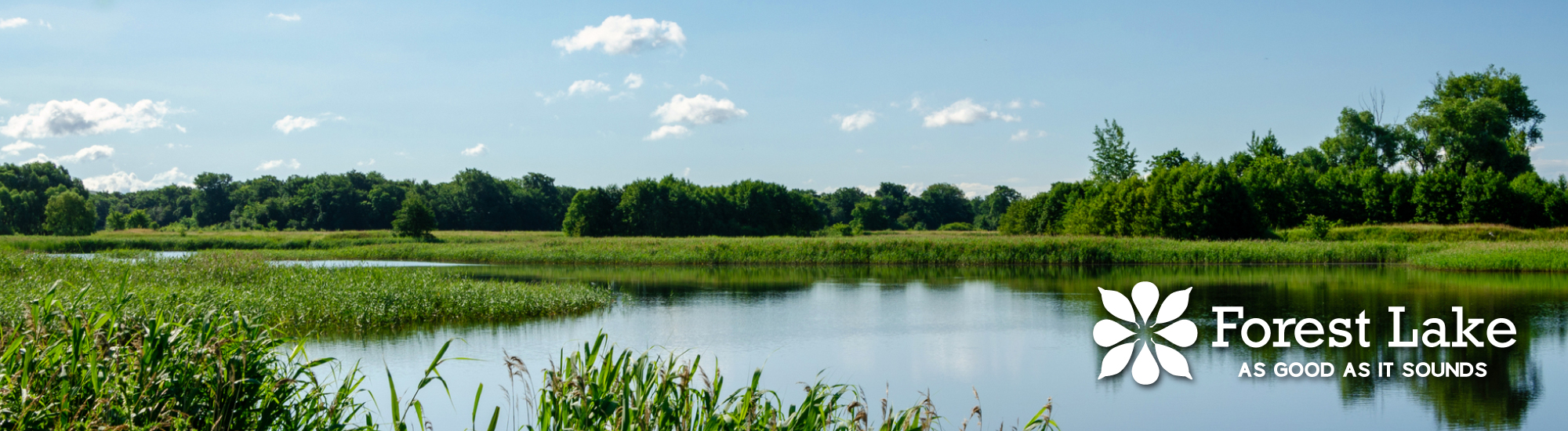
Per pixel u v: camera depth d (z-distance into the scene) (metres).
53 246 51.03
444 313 16.92
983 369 12.13
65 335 5.20
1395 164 68.44
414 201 55.50
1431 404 9.85
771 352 13.52
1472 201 54.56
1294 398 10.26
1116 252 36.72
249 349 5.55
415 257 42.47
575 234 78.56
